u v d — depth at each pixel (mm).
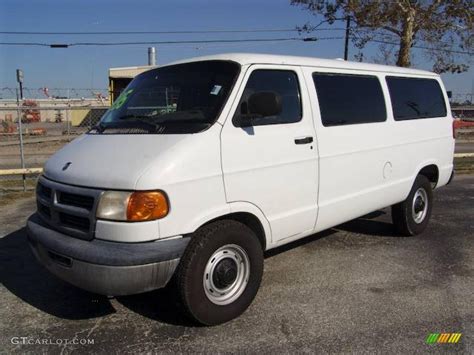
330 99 4883
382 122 5543
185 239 3576
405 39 19281
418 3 19250
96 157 3775
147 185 3377
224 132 3832
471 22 19109
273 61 4375
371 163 5348
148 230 3379
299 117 4512
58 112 27922
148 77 4750
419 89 6359
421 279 4902
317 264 5324
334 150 4820
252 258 4043
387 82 5785
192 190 3588
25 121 24891
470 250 5844
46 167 4148
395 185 5773
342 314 4121
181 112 4047
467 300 4395
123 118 4375
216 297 3895
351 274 5035
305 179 4527
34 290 4680
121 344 3666
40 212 4109
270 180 4180
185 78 4348
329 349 3574
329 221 4902
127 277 3336
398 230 6344
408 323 3957
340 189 4965
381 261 5434
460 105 32531
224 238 3795
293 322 3982
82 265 3414
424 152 6266
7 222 7223
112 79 29172
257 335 3781
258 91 4156
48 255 3758
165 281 3527
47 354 3535
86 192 3527
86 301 4422
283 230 4395
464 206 8367
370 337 3738
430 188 6527
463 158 16047
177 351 3562
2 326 3963
